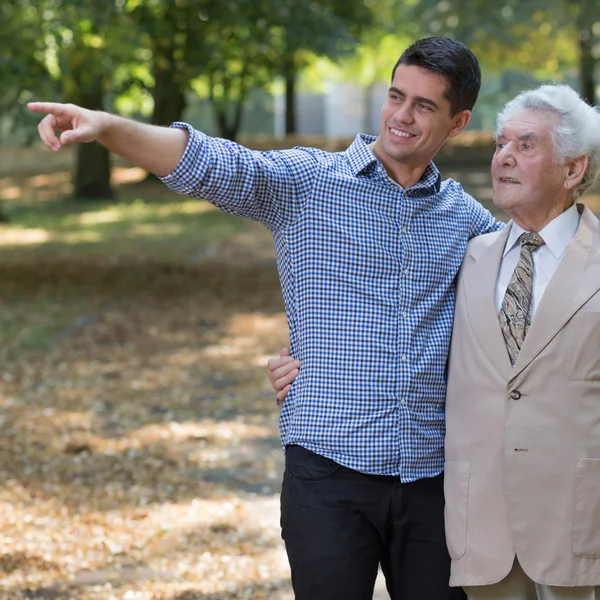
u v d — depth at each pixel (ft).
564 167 11.80
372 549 12.07
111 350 38.93
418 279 12.17
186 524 21.75
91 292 51.49
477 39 90.22
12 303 47.83
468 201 13.10
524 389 11.64
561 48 132.46
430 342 12.23
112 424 29.43
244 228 82.99
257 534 21.24
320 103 221.05
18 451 26.68
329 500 11.84
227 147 11.81
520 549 11.59
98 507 22.71
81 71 50.96
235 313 47.01
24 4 46.24
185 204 100.32
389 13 106.83
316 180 12.09
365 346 11.92
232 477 24.99
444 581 12.28
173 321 44.68
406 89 11.96
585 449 11.53
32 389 33.01
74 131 10.76
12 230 79.71
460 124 12.36
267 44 55.21
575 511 11.53
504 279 12.20
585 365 11.54
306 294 12.09
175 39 52.90
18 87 46.91
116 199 104.63
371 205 12.09
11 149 142.92
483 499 11.78
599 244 11.86
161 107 103.60
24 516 22.00
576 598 11.76
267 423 29.78
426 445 12.13
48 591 18.35
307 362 12.07
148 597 18.12
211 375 35.53
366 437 11.81
